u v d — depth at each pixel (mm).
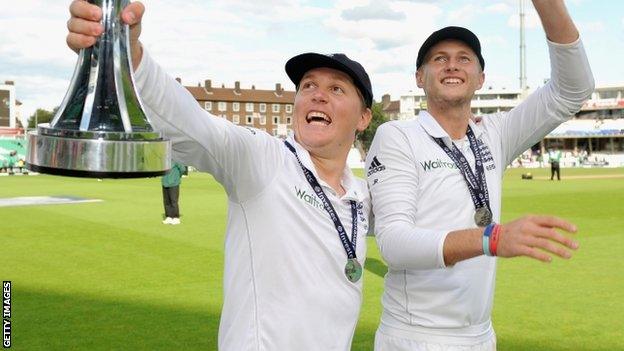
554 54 2729
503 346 5012
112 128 1104
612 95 87625
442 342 2830
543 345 5043
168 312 5973
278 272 2033
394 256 2418
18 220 13734
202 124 1761
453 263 2188
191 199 20328
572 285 7316
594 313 6051
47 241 10617
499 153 3172
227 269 2123
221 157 1888
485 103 98125
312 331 2051
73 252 9500
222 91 99500
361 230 2303
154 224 13102
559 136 84562
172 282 7363
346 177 2396
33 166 1089
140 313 5918
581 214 15297
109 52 1146
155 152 1114
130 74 1175
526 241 1880
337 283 2145
